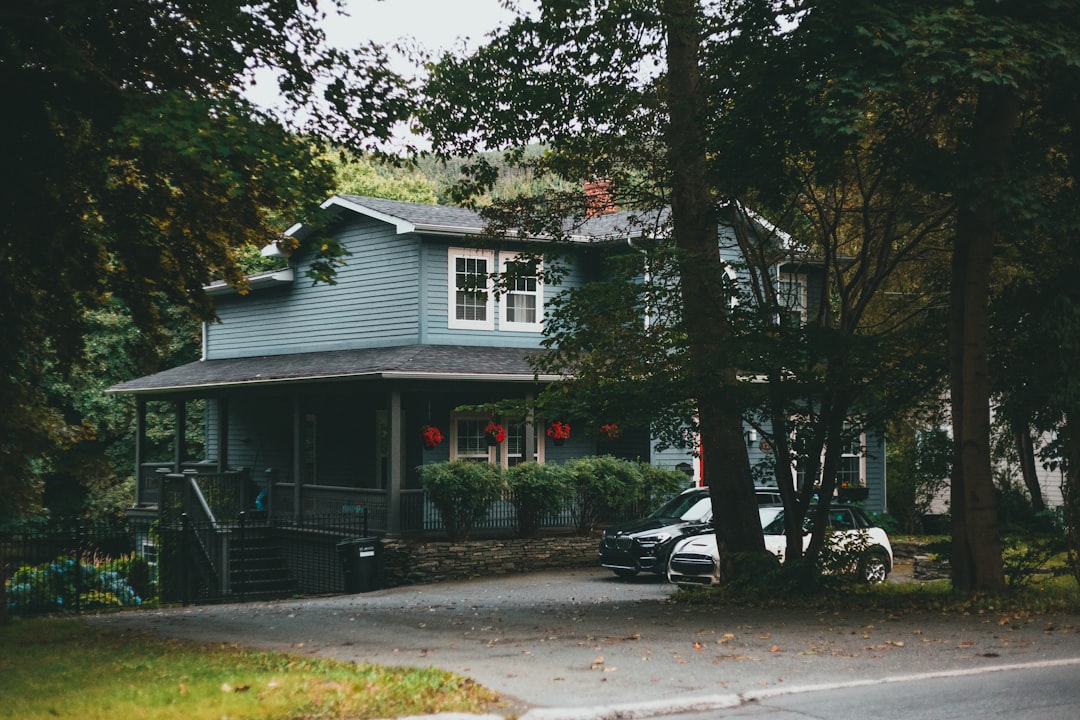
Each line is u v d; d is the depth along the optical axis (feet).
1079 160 47.14
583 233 96.12
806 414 56.03
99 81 45.03
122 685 29.84
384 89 49.93
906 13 42.47
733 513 60.44
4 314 54.24
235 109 42.24
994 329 50.98
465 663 35.14
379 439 97.35
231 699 26.99
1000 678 31.71
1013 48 40.29
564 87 57.47
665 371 53.83
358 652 38.45
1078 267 47.21
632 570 74.43
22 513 60.39
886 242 58.75
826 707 27.86
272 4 47.03
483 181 61.87
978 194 43.57
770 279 61.11
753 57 47.73
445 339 92.07
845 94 42.14
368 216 95.66
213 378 100.17
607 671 33.09
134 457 136.26
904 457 104.63
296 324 104.99
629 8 54.08
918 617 45.29
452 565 79.97
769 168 49.34
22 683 30.76
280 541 92.22
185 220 54.29
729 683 30.99
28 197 49.73
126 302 58.54
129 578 95.45
